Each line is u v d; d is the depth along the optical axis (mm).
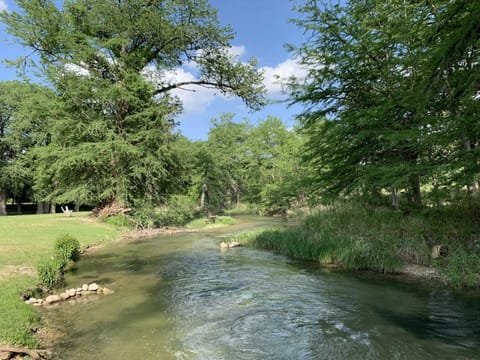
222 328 5270
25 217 22797
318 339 4777
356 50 9703
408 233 9703
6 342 4176
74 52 20359
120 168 21391
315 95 11062
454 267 7543
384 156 10586
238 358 4262
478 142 8008
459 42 5395
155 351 4480
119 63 21719
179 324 5461
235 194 49656
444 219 9477
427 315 5582
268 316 5770
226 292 7348
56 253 9891
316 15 9977
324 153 11484
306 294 7039
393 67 9750
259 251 13008
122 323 5520
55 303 6586
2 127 35375
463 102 7418
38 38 20703
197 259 11469
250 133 45812
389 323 5285
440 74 6559
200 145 35562
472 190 9852
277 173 34188
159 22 21031
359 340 4695
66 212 26906
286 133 36062
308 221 13312
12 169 32750
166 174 22891
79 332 5129
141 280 8547
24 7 19953
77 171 21812
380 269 8844
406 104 8320
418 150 9000
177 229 22250
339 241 10562
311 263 10398
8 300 5609
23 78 20797
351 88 10734
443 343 4512
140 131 21281
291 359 4199
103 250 13602
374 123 9484
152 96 22391
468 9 5203
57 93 21188
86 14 21109
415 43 8711
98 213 22547
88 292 7320
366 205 12547
